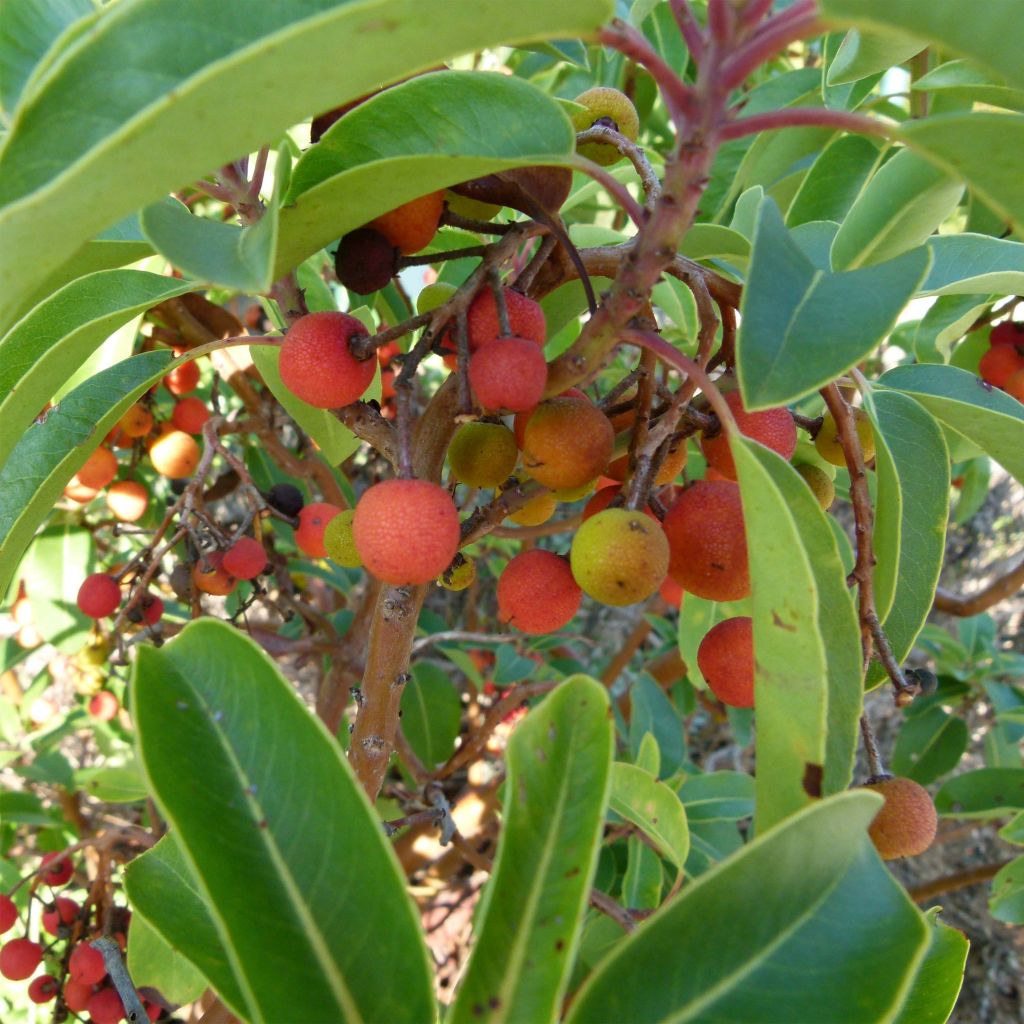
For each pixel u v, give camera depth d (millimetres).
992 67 145
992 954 652
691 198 155
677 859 266
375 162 164
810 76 413
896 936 148
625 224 538
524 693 319
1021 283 248
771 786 158
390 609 203
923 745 514
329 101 140
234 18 141
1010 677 522
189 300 390
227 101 132
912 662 740
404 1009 153
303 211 173
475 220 204
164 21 139
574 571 184
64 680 623
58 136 138
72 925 354
